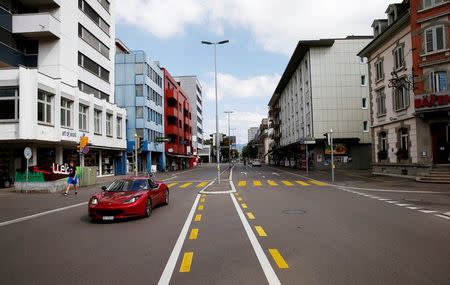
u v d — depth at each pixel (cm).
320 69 4462
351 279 497
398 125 2623
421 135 2308
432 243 702
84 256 652
